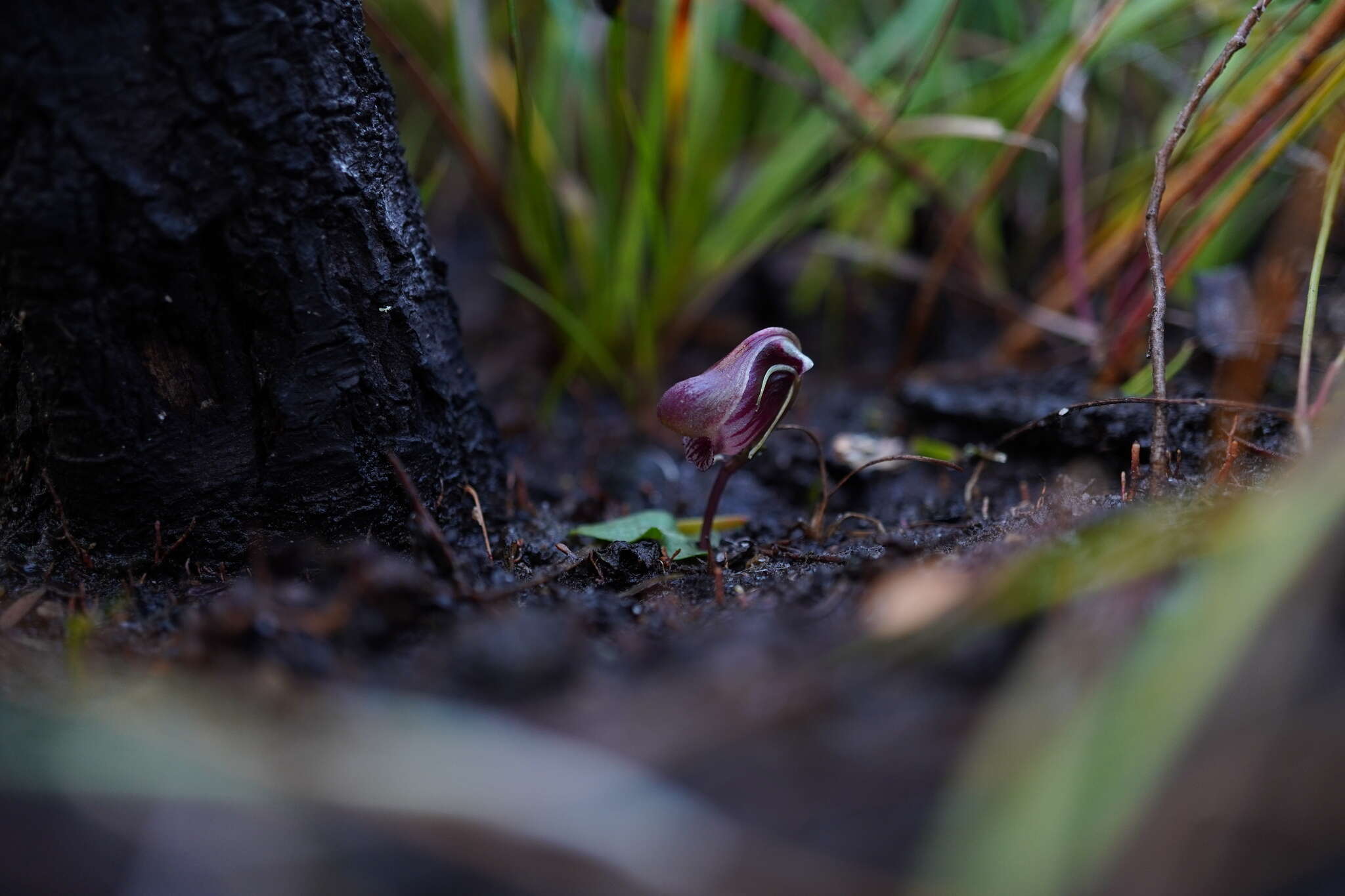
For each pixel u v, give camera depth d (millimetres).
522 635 266
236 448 307
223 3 289
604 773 253
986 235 456
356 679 270
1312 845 244
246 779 254
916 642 263
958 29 462
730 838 248
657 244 402
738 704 260
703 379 299
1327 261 409
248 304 302
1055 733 249
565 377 410
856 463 363
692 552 321
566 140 442
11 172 288
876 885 245
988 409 365
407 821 251
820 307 485
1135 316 353
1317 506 254
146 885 248
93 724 261
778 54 451
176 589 305
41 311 294
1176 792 247
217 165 293
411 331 313
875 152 407
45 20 285
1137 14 374
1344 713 251
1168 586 265
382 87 312
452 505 325
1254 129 342
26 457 311
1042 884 226
